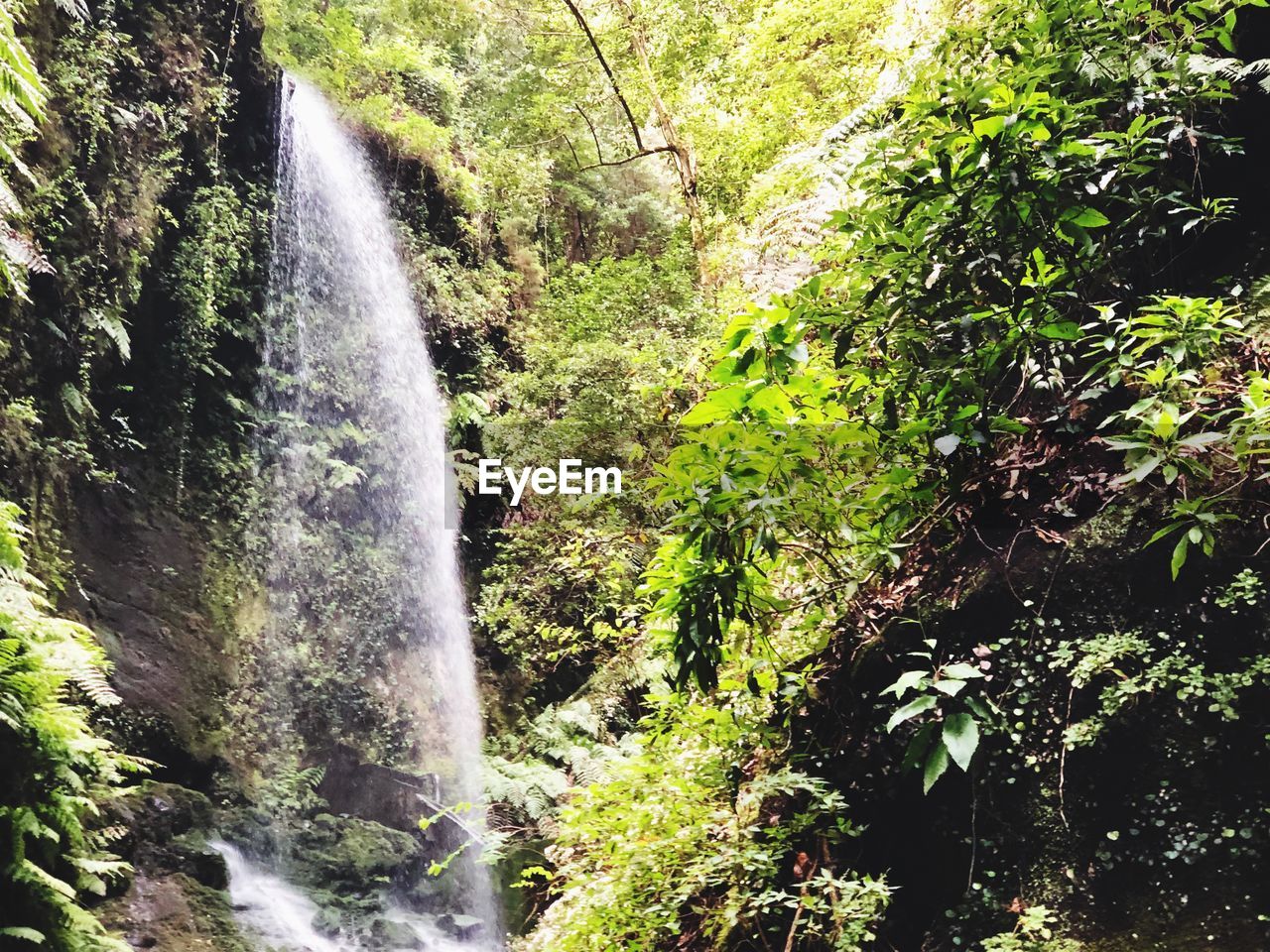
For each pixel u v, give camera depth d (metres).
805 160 5.47
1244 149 2.79
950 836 2.38
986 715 2.32
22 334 5.86
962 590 2.57
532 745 7.07
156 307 7.13
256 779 6.61
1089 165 2.37
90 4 6.73
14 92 4.76
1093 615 2.34
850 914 2.34
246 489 7.61
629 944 2.75
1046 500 2.56
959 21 4.16
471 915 6.48
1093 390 2.34
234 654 6.95
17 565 4.61
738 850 2.70
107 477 6.40
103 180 6.51
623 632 5.25
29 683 4.28
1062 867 2.16
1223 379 2.30
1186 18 2.77
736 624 3.04
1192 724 2.09
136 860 5.28
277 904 5.80
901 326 2.52
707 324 6.90
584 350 6.68
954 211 2.41
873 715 2.66
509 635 7.59
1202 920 1.90
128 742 5.91
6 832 4.18
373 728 7.69
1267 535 2.13
